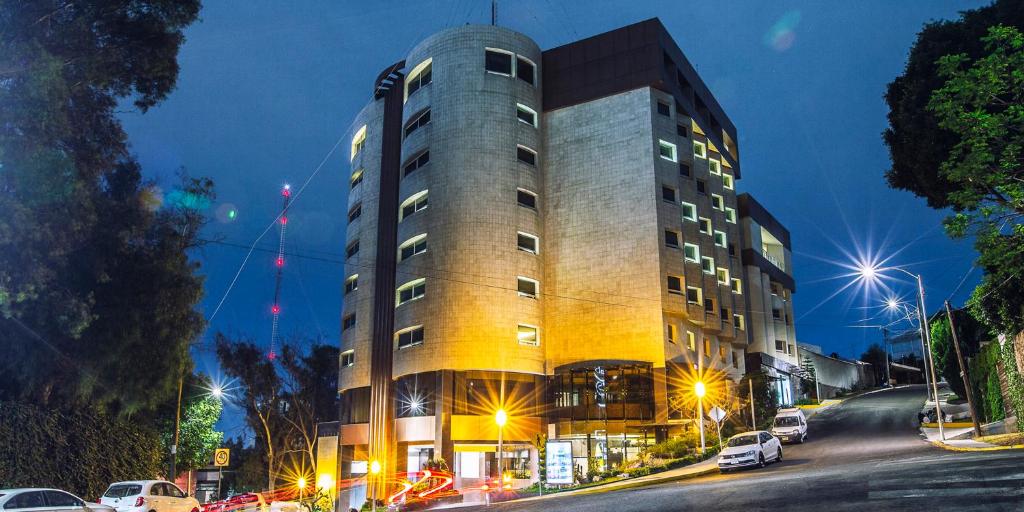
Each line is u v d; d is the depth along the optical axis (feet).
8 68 55.21
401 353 159.84
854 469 69.97
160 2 71.20
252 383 193.36
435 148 163.22
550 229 167.32
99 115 73.72
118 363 81.46
